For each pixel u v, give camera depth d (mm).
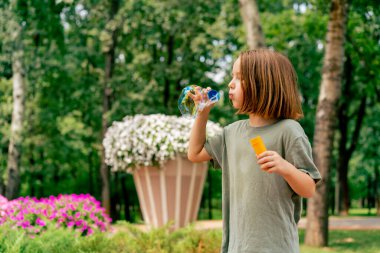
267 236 2066
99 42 19078
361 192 39094
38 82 20594
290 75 2227
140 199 8055
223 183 2340
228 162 2301
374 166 27031
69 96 21109
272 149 2111
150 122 7652
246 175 2152
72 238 4660
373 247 8805
